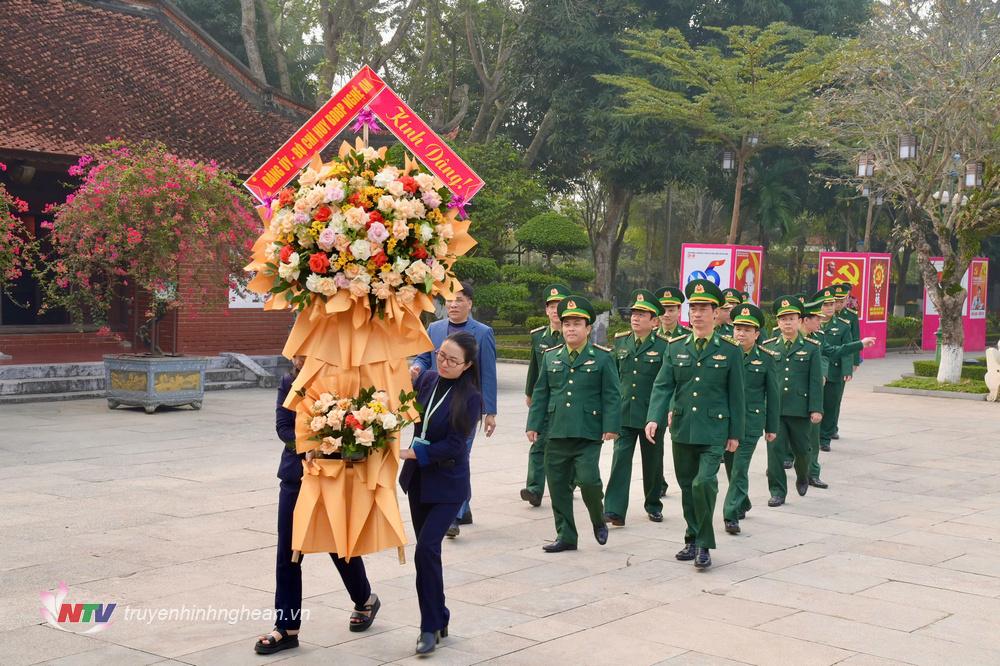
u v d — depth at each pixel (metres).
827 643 5.25
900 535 7.88
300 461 5.04
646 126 31.53
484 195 24.84
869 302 28.33
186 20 22.28
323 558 6.76
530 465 8.59
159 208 13.34
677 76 31.56
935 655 5.10
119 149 16.02
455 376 5.21
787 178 37.16
